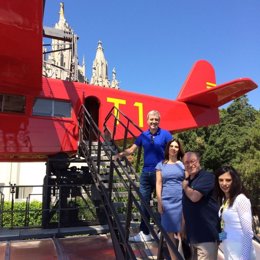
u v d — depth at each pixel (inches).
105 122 331.0
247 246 110.3
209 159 1064.8
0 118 303.3
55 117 331.6
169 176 163.5
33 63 257.8
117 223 179.5
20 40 232.5
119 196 231.0
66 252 218.4
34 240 244.1
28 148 310.2
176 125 426.0
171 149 166.9
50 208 293.1
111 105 373.1
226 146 1074.7
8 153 306.3
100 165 268.4
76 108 345.4
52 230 267.0
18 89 299.1
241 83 369.4
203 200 130.3
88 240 247.4
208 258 128.2
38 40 234.4
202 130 1110.4
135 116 388.8
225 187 120.0
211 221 129.1
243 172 941.8
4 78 279.9
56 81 343.0
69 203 315.3
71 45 417.7
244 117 1397.6
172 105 426.9
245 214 112.5
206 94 413.1
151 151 198.1
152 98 411.2
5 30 223.1
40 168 866.1
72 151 333.7
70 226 283.4
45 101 330.3
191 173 134.3
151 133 201.5
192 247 137.3
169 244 114.7
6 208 578.6
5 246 226.4
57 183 310.2
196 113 446.6
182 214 152.3
